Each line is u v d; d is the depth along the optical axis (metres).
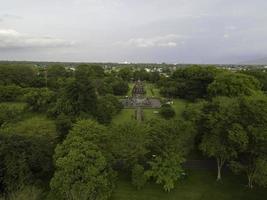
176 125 43.00
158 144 42.03
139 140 42.59
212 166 48.03
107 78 135.25
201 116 46.59
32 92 81.56
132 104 98.50
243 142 38.78
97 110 65.44
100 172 36.56
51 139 48.34
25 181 37.00
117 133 43.47
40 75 138.62
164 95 115.19
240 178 44.19
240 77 76.88
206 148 42.81
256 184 42.16
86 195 33.56
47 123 53.16
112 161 41.69
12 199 32.09
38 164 39.81
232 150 40.94
